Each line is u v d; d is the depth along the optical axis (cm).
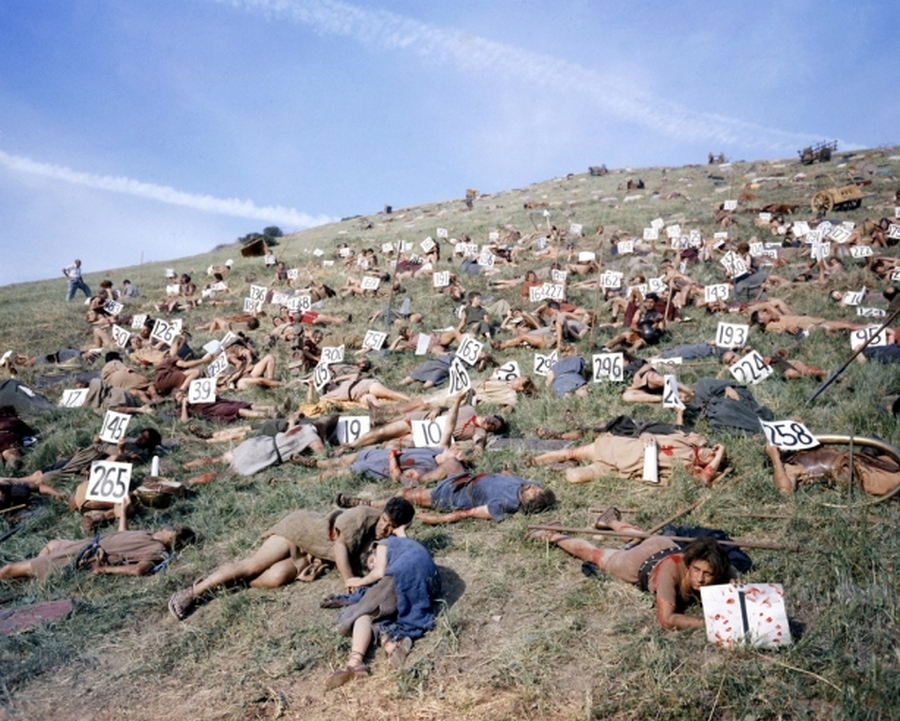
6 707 487
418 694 470
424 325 1761
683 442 799
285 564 629
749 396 948
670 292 1576
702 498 714
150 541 696
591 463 836
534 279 1945
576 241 2814
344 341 1623
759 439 834
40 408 1262
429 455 857
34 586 649
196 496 852
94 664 533
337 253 3222
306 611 585
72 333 2117
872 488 684
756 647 484
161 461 991
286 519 642
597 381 1130
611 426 892
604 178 5372
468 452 901
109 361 1470
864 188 3219
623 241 2359
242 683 498
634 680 464
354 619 529
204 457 987
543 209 4050
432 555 666
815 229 2267
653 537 586
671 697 442
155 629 580
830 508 671
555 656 497
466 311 1620
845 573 548
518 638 520
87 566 671
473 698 461
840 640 485
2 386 1271
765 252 2072
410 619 538
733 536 643
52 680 517
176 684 505
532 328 1570
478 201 5325
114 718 472
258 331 1933
